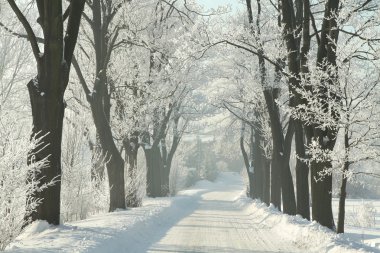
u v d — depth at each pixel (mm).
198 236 15430
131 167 27734
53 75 12234
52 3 12148
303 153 18781
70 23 12758
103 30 21016
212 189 87500
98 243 10086
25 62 23641
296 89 13312
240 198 45500
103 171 22641
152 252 11484
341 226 12602
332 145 13570
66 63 12562
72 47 12789
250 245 13289
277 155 21953
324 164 14000
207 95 39094
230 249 12391
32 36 12352
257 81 23719
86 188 18969
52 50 12195
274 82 22406
